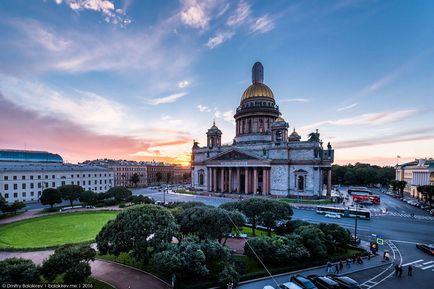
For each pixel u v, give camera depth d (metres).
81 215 70.31
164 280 29.28
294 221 45.75
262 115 122.00
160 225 32.38
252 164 107.75
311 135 110.56
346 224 60.53
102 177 131.00
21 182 100.81
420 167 121.44
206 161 125.25
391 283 30.03
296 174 100.38
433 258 38.91
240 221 40.19
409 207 88.88
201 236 37.16
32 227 55.50
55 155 146.00
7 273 21.86
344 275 32.22
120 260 35.16
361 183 187.62
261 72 133.75
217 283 28.39
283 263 34.34
